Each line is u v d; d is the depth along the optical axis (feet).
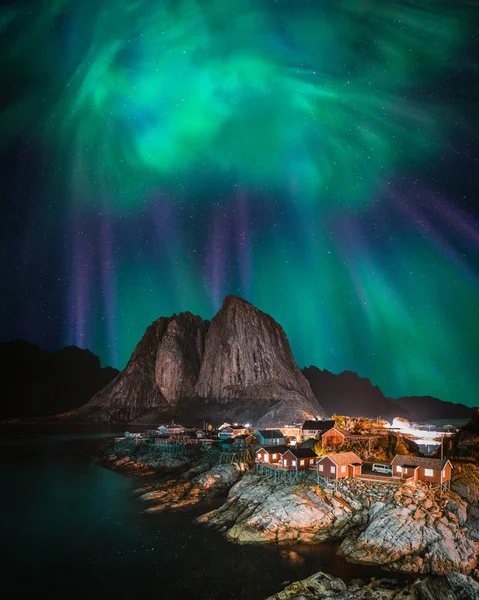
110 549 169.07
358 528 173.06
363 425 305.94
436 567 143.84
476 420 265.95
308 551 162.20
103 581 144.87
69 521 201.36
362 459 237.25
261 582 141.18
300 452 220.43
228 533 178.19
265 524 175.63
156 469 313.32
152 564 155.74
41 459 362.53
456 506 172.04
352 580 138.82
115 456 348.38
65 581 145.69
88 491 255.50
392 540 156.56
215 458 297.12
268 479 216.54
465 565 145.59
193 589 138.62
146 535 181.88
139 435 400.26
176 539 176.86
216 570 149.69
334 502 182.29
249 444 318.86
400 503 174.40
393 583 136.05
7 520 203.31
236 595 134.51
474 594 123.54
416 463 192.95
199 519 196.65
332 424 301.02
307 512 176.55
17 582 145.07
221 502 223.51
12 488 263.29
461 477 196.03
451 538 155.53
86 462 349.41
